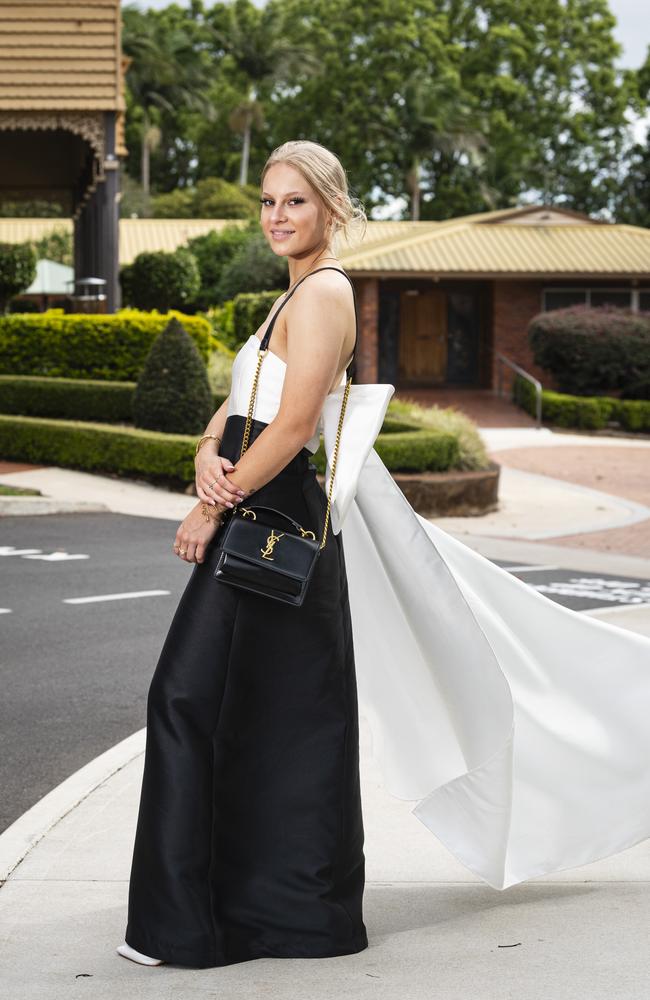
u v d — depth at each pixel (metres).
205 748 2.77
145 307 31.47
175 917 2.74
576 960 2.84
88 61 23.12
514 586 3.20
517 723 3.21
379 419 2.87
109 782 4.41
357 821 2.92
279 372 2.85
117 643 7.00
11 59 23.03
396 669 3.11
